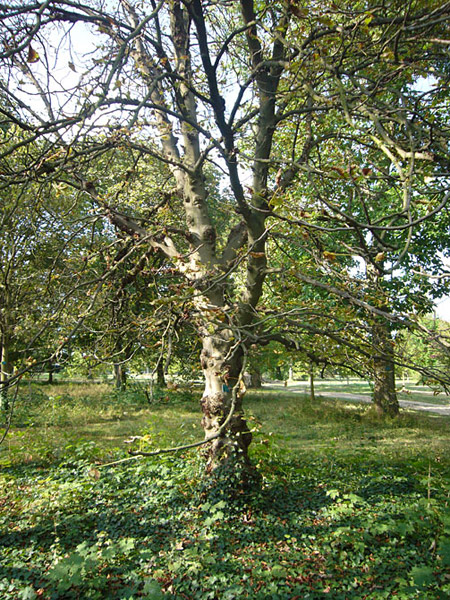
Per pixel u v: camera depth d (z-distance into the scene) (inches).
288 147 327.6
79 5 165.6
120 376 829.2
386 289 361.1
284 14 158.4
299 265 253.6
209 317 181.3
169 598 152.9
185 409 717.9
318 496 252.7
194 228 269.4
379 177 152.4
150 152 232.5
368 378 259.6
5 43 143.5
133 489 264.1
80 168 246.4
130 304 292.7
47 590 159.8
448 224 455.8
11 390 630.5
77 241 308.3
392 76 179.9
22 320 400.2
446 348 151.6
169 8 234.1
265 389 1336.1
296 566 175.2
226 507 223.0
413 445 414.0
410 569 168.2
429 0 152.9
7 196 277.3
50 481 293.1
